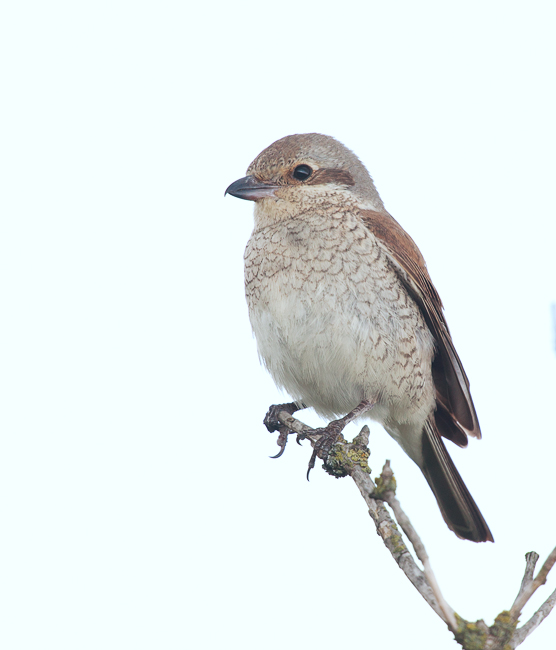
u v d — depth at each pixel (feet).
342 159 33.71
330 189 32.53
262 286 32.19
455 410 34.91
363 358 30.99
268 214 32.53
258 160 33.47
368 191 34.30
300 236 31.65
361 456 26.37
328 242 31.35
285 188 32.55
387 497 17.75
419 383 32.81
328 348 31.01
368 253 31.32
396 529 21.12
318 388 32.65
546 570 17.19
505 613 17.07
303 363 31.89
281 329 31.73
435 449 34.40
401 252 31.99
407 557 20.16
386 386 31.68
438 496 34.58
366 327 30.86
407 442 34.71
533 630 17.07
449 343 33.86
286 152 33.01
